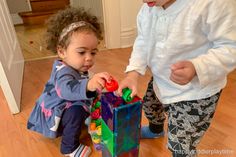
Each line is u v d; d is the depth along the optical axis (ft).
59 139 3.59
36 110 3.44
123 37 6.65
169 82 2.51
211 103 2.43
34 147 3.45
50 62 6.06
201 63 1.98
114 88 2.37
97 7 8.20
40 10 10.43
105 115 2.55
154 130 3.41
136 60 2.75
